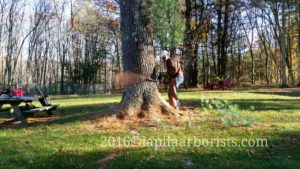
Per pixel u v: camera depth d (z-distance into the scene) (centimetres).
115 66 4931
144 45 862
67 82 4853
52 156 558
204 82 4025
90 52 4922
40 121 1000
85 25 4891
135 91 848
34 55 5050
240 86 3744
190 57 2958
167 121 796
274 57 4447
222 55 3678
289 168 492
